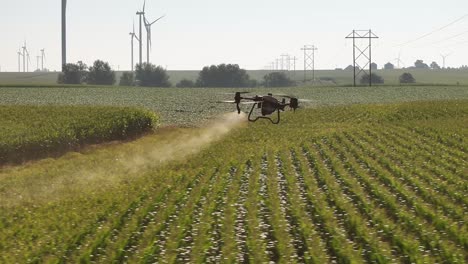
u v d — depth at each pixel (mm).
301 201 22641
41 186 29141
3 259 15648
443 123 57375
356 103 94625
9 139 39906
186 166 35375
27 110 60625
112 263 15117
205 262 14953
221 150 42500
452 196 23766
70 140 43344
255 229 18219
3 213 22828
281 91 133625
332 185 26031
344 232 17844
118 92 124875
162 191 25312
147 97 108500
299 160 35438
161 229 18438
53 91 122375
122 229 18547
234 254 15398
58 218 21219
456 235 17281
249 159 36375
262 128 59031
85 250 16062
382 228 18422
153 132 56906
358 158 36312
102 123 50000
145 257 15180
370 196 24172
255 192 24500
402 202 22859
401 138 46594
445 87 147125
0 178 31938
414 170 30281
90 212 21734
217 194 24312
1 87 135625
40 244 17062
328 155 36750
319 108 80500
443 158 35125
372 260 15039
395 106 75250
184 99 103188
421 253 15539
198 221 19562
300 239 17172
